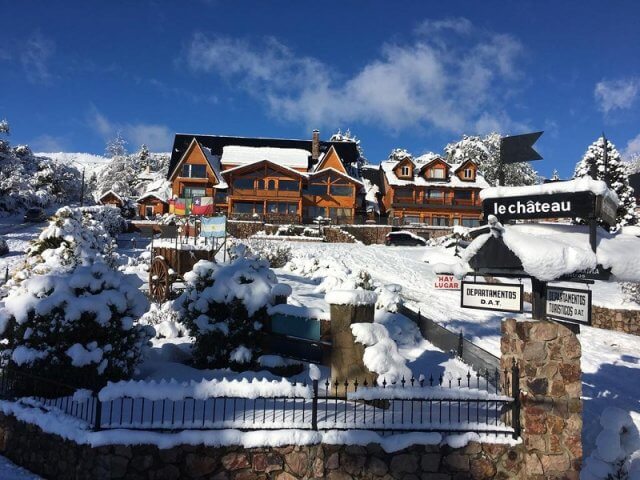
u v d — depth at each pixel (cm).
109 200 5391
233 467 686
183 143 5869
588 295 671
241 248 1689
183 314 1128
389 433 721
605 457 655
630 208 4547
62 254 1636
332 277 1858
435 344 1389
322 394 906
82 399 771
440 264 845
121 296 941
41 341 889
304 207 5044
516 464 714
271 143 5931
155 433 687
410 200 5359
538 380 726
